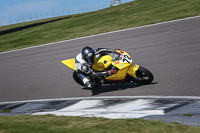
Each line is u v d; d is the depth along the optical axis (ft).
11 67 54.49
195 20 63.16
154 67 38.60
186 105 24.17
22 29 120.26
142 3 111.55
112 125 20.35
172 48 45.96
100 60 31.63
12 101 35.63
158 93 29.12
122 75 31.24
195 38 49.03
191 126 18.92
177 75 33.83
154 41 52.65
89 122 21.84
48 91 37.22
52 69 47.39
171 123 19.77
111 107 26.78
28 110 30.14
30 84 41.83
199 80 31.01
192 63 37.19
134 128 19.24
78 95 33.45
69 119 23.30
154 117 22.06
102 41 61.41
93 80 32.48
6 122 23.76
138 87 32.07
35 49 67.21
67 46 63.52
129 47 51.80
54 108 29.50
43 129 20.80
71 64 34.71
